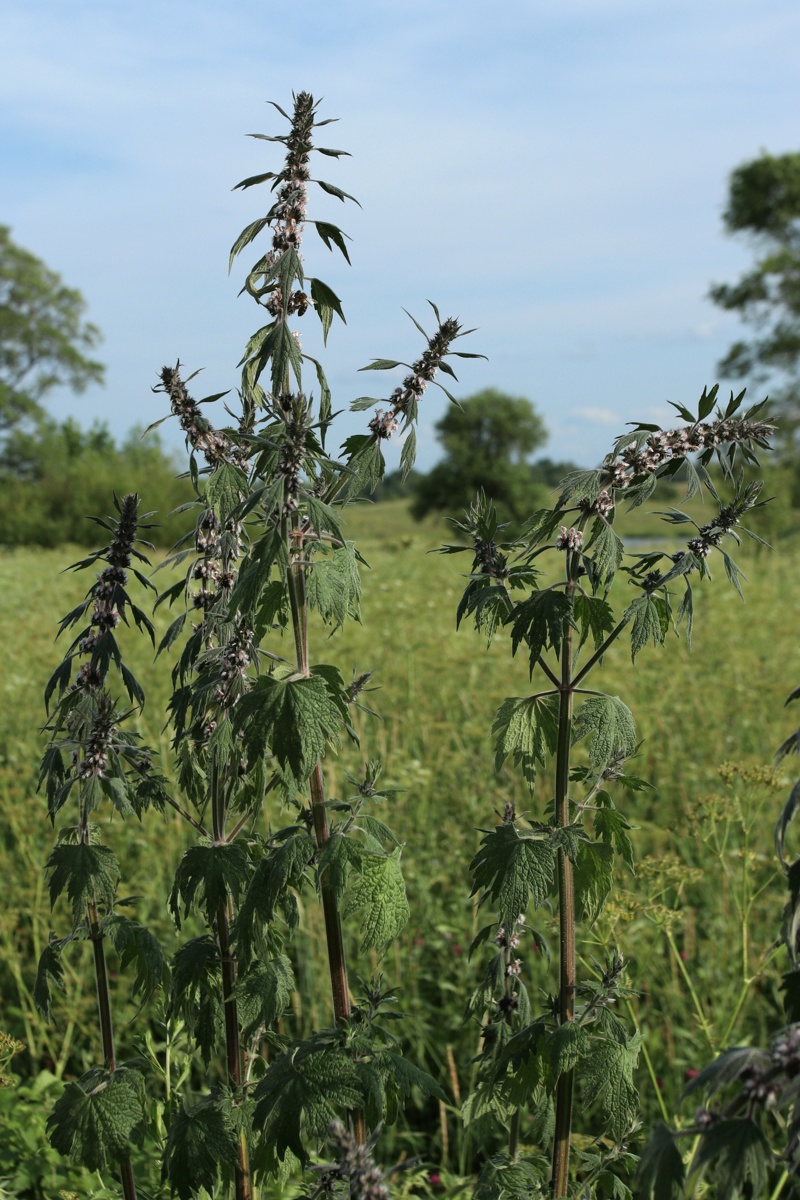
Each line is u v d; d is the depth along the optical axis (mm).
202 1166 1907
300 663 1835
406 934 4098
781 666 8297
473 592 1812
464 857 4641
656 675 7773
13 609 12430
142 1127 1923
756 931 4133
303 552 1813
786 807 1297
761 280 40219
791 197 40844
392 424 1819
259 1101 1813
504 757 1929
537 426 52938
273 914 1823
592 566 1771
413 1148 3297
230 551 1952
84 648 1921
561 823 1842
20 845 4543
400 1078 1808
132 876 4480
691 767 5547
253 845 2111
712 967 3812
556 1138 1831
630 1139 2027
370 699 6969
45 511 39156
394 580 14000
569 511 1745
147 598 11461
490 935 2088
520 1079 1874
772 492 25141
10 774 5180
